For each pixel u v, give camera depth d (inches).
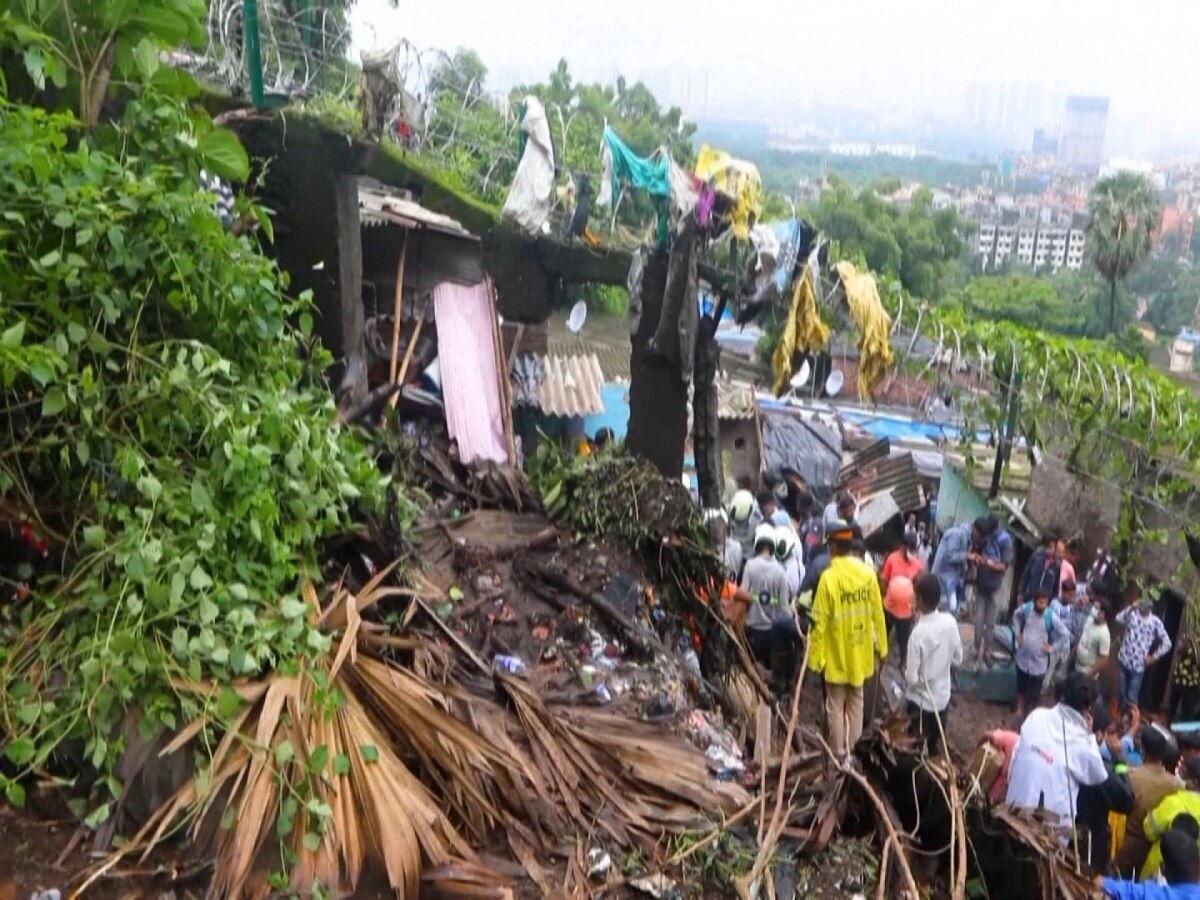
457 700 145.6
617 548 227.6
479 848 130.0
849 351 423.2
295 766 118.0
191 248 149.1
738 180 343.9
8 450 132.8
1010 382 376.5
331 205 299.7
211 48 294.4
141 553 123.4
